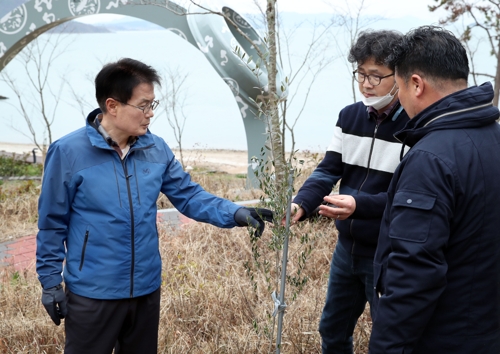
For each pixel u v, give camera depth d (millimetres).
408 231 1789
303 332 3412
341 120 2754
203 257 4723
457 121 1836
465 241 1840
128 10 8406
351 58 2516
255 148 8695
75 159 2377
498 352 1931
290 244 4617
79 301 2408
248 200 7145
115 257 2391
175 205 2738
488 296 1878
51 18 8203
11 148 16109
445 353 1884
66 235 2480
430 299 1779
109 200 2383
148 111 2393
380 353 1836
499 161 1868
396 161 2531
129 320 2549
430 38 1874
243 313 3715
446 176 1774
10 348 3369
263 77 8445
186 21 8719
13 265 4820
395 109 2512
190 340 3428
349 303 2840
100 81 2361
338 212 2469
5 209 6695
